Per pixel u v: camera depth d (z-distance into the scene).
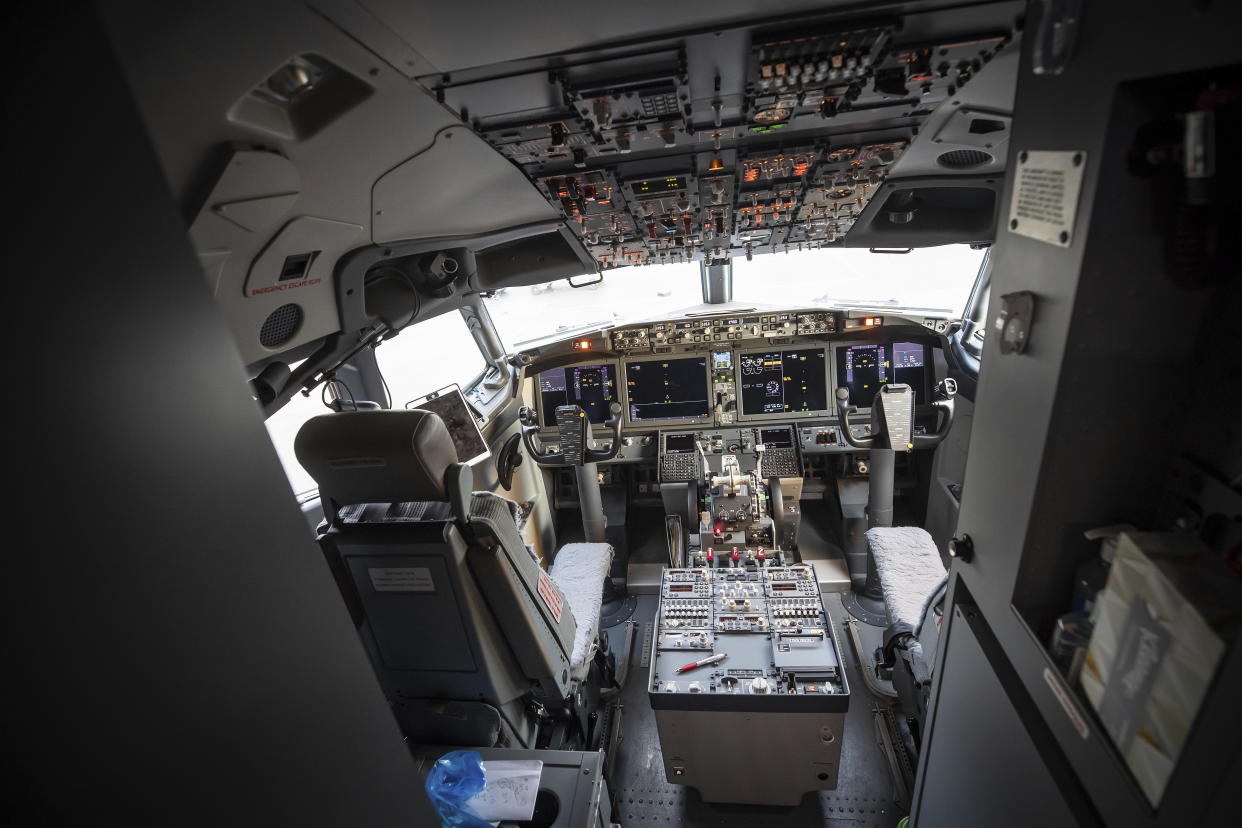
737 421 4.96
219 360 0.61
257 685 0.65
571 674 2.51
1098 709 0.99
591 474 4.55
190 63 0.99
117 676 0.50
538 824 1.91
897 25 1.38
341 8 1.06
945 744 1.70
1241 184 0.85
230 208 1.37
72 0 0.48
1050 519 1.16
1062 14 0.97
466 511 1.88
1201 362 0.99
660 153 2.25
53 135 0.46
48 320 0.45
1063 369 1.02
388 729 0.90
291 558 0.71
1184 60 0.73
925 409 4.79
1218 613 0.73
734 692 2.55
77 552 0.47
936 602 2.63
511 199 2.43
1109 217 0.90
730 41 1.42
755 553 4.38
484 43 1.28
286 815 0.68
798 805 3.01
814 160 2.36
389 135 1.56
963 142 2.25
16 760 0.42
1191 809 0.74
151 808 0.52
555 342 4.48
